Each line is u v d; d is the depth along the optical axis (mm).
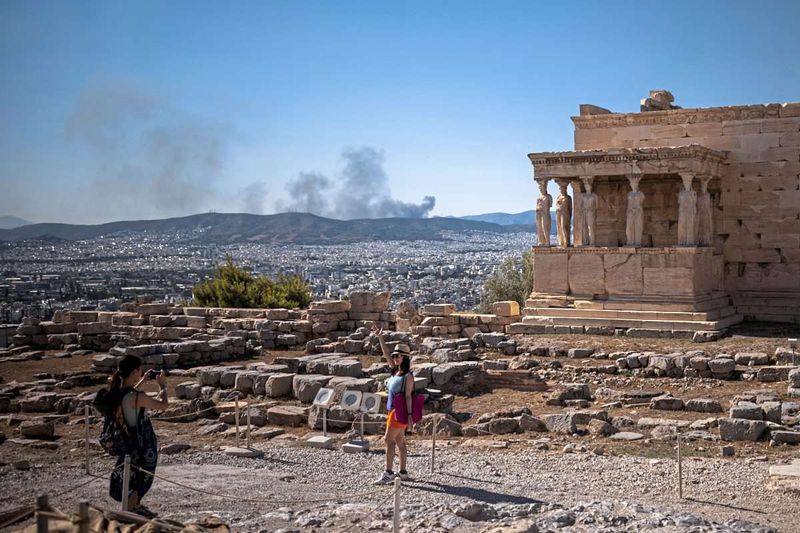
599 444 19438
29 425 20281
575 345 30125
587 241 34312
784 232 35094
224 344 33000
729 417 20906
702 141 36406
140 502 13250
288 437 20484
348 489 15297
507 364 28766
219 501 14242
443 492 15000
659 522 12398
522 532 11156
